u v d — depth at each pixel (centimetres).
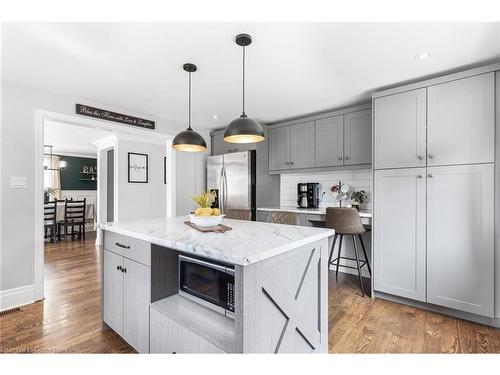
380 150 268
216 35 180
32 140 269
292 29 174
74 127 448
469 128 220
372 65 223
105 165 540
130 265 183
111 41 187
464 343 192
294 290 146
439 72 236
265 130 415
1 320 227
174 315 151
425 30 174
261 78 251
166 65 224
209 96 300
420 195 243
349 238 367
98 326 218
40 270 270
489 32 176
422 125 243
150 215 504
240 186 390
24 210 263
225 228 182
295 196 417
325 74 241
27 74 241
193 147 249
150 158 506
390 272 262
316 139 360
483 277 213
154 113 364
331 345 189
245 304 114
